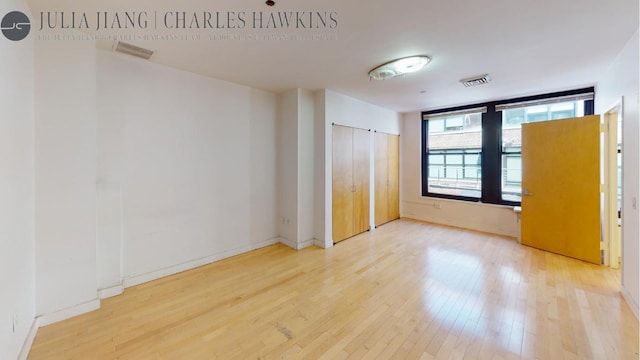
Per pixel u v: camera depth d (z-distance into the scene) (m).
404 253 3.66
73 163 2.15
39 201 2.01
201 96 3.21
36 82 1.98
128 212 2.71
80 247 2.20
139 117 2.75
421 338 1.93
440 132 5.29
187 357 1.75
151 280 2.86
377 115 4.94
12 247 1.59
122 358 1.74
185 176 3.11
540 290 2.61
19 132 1.70
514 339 1.91
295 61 2.80
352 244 4.05
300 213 3.87
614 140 3.19
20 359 1.68
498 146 4.54
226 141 3.47
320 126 3.92
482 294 2.55
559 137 3.55
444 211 5.20
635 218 2.22
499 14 1.93
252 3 1.79
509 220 4.43
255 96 3.77
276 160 4.05
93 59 2.23
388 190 5.32
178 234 3.06
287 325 2.09
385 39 2.32
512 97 4.27
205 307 2.35
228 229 3.53
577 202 3.41
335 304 2.39
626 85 2.42
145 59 2.74
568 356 1.74
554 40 2.33
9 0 1.54
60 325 2.06
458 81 3.45
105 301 2.43
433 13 1.92
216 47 2.47
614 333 1.96
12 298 1.58
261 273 3.04
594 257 3.27
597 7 1.84
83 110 2.19
